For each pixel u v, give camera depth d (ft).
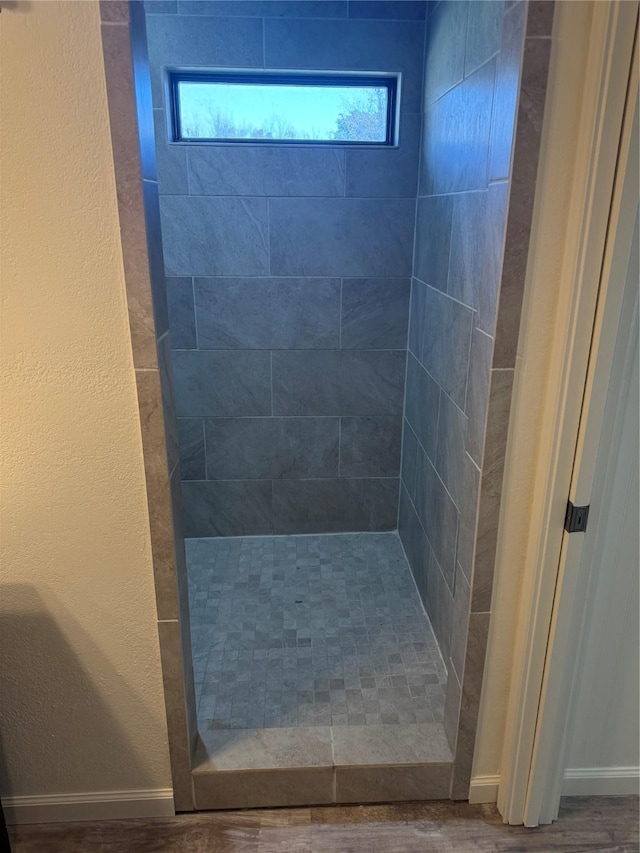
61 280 3.80
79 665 4.83
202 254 7.93
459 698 5.19
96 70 3.40
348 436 8.94
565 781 5.58
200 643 7.01
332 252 8.01
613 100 3.45
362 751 5.49
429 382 7.13
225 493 9.14
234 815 5.41
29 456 4.18
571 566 4.52
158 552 4.50
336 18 7.05
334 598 7.88
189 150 7.48
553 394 4.15
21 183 3.59
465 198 5.42
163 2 6.95
